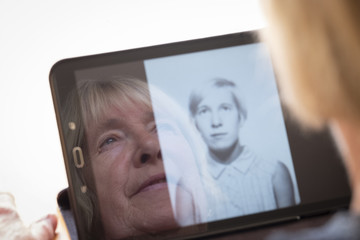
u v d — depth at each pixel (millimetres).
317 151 605
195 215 586
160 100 603
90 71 597
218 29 874
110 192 583
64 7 833
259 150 600
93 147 587
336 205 599
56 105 586
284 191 597
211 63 611
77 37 841
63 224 699
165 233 581
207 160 597
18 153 831
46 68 835
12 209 645
